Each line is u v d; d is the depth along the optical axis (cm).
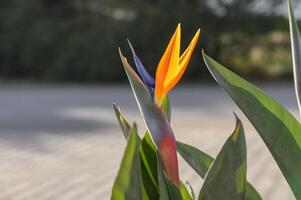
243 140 212
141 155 226
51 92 1850
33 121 1321
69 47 2114
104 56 2070
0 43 2208
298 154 227
